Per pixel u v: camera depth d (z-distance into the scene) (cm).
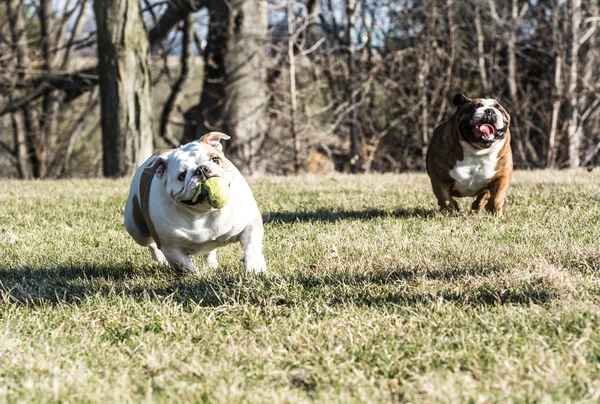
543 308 437
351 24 2105
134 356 397
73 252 690
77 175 2894
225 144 1967
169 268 610
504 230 698
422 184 1127
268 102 2089
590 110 2028
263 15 1980
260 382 359
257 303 487
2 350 407
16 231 809
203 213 511
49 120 2627
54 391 345
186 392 346
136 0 1720
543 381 338
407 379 361
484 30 2264
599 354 368
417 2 2112
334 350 394
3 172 3117
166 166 506
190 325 447
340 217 831
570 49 1980
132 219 583
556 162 2044
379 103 2191
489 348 382
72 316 469
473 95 2322
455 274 538
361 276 539
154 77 2669
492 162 759
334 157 2266
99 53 1722
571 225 712
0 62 2381
